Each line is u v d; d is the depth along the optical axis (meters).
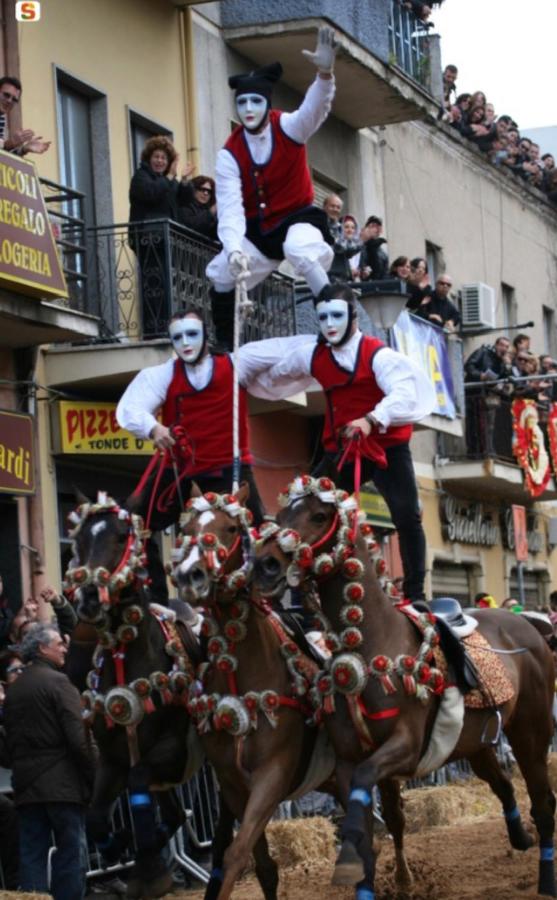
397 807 12.61
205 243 20.25
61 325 17.34
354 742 10.20
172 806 11.45
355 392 11.38
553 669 12.73
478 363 30.20
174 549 9.90
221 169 12.20
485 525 31.62
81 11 20.27
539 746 12.57
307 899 12.87
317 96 11.99
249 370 11.68
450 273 31.94
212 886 11.12
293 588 10.20
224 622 10.16
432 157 31.44
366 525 10.42
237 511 9.99
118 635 10.51
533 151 37.41
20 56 18.88
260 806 9.92
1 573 17.73
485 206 34.12
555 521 34.81
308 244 12.01
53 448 18.48
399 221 29.73
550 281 37.84
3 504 17.75
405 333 25.06
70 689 11.66
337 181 27.12
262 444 22.97
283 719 10.18
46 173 19.30
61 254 18.48
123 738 10.65
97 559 10.20
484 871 13.84
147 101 21.69
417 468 28.72
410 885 12.64
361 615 10.18
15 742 11.70
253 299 21.30
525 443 30.94
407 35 27.80
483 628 12.30
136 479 20.59
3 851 12.91
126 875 13.77
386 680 10.13
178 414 11.52
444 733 10.81
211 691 10.38
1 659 13.81
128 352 18.44
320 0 23.69
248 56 24.52
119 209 20.80
